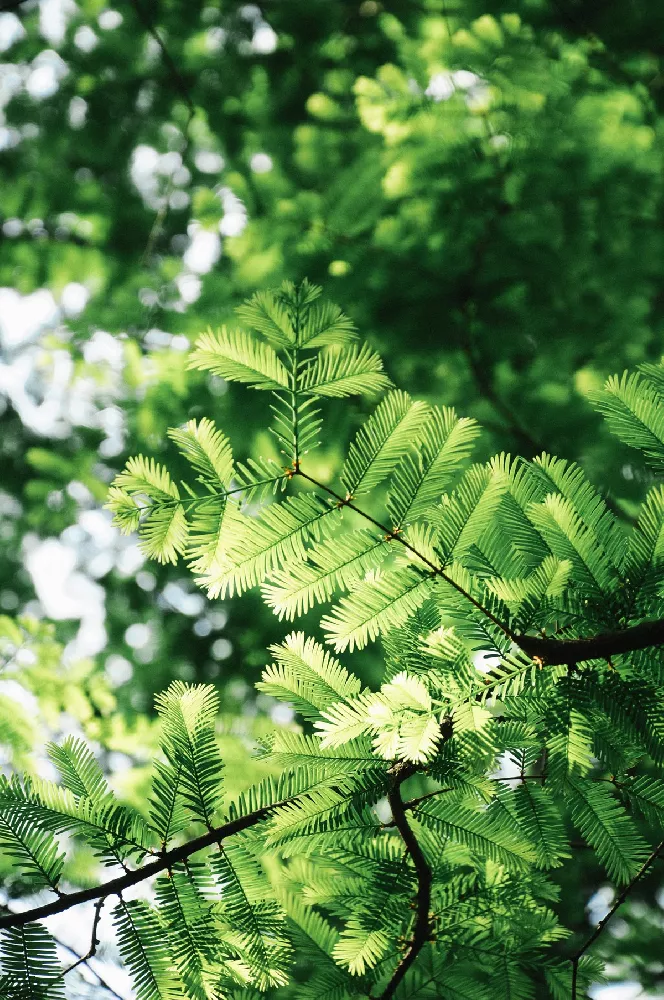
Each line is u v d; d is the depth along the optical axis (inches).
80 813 64.9
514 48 156.6
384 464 61.6
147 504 59.9
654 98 178.1
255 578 62.3
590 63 173.6
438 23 161.3
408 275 153.9
